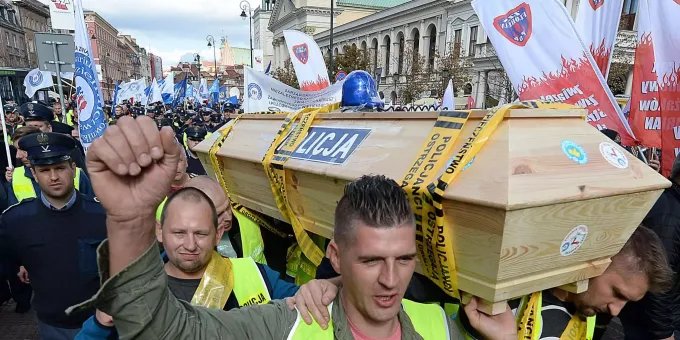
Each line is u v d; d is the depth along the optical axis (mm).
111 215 854
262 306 1230
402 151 1490
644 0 3484
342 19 52188
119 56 69125
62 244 2514
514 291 1229
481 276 1218
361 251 1045
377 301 1075
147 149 839
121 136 819
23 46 43375
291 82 31109
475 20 28438
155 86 19219
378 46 40312
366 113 1822
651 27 3430
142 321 883
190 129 5934
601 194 1186
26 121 5223
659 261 1452
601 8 3744
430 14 33500
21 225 2473
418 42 36062
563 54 3330
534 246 1170
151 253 901
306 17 50562
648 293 2049
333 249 1230
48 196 2510
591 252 1329
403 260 1074
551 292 1609
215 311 1130
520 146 1198
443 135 1360
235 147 2553
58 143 2461
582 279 1374
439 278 1353
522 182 1103
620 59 17000
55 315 2559
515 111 1268
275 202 2285
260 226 2725
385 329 1174
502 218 1068
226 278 1868
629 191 1242
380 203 1049
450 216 1231
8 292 4176
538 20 3402
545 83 3416
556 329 1568
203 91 28531
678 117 3344
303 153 1929
